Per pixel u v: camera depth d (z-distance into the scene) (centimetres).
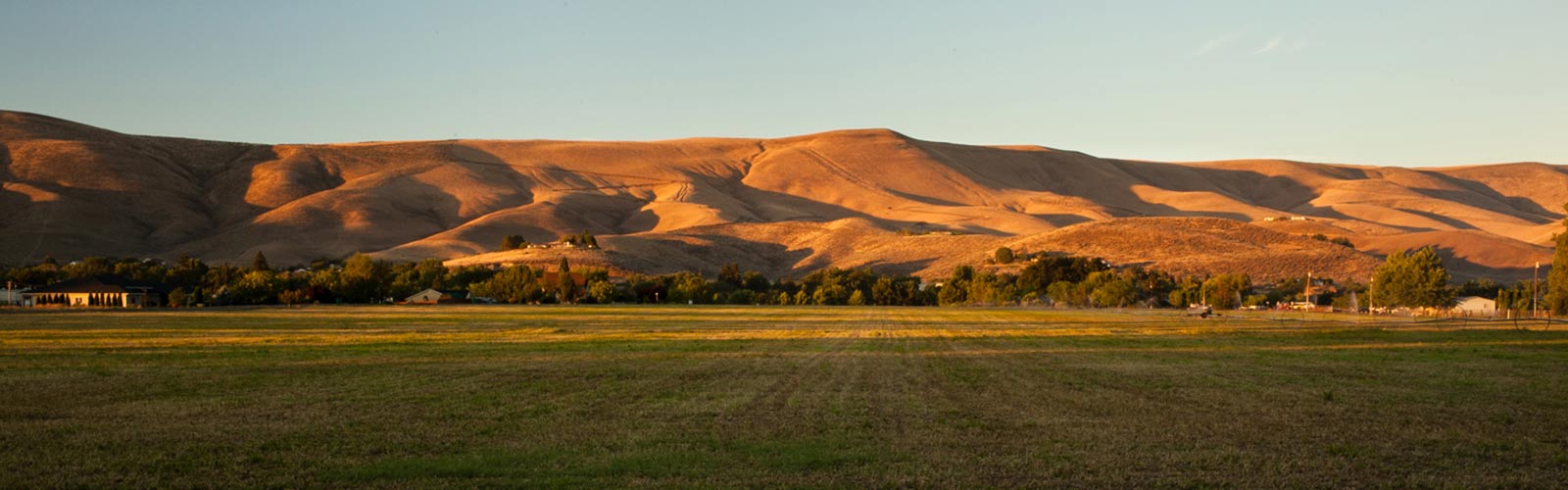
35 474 1400
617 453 1577
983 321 8069
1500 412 2031
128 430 1781
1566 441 1673
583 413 2039
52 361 3397
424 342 4734
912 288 16850
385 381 2686
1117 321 7950
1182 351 4084
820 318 9056
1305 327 6322
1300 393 2386
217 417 1952
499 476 1405
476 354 3844
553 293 16125
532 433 1764
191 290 15525
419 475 1404
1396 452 1576
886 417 1975
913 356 3841
